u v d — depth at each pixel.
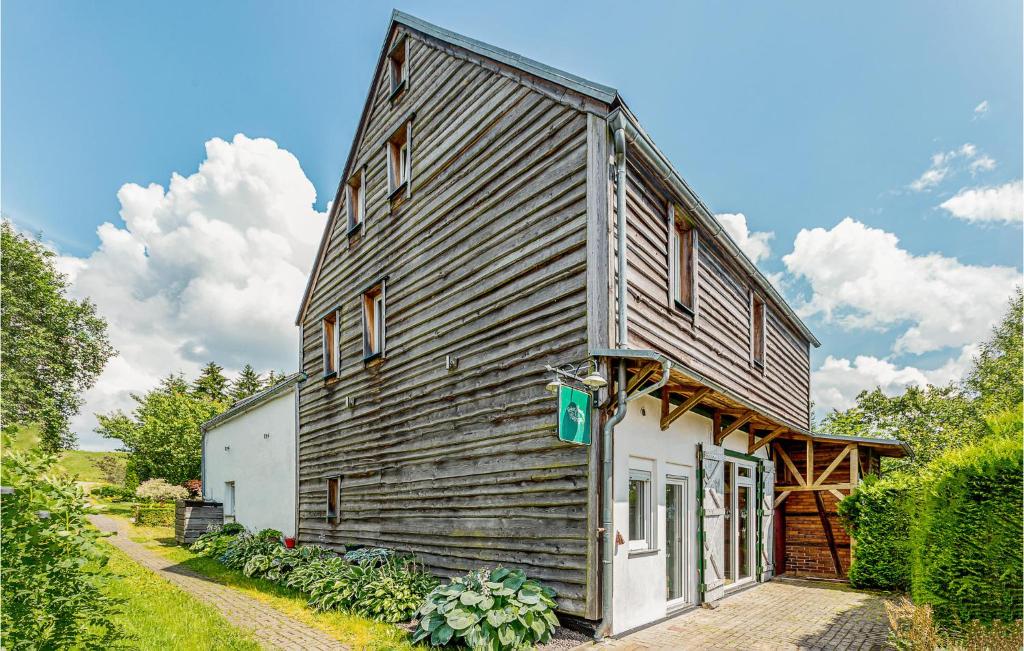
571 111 6.49
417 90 9.47
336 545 10.12
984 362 20.09
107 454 33.84
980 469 4.25
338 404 10.80
